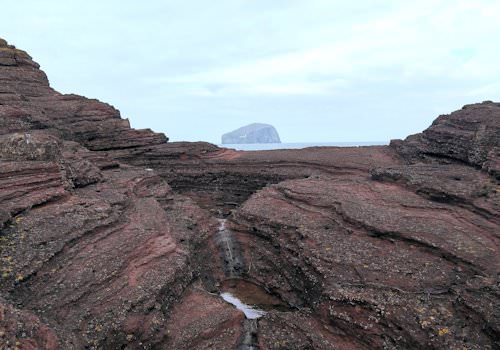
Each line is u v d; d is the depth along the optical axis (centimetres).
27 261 1791
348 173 4100
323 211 2844
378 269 2117
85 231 2144
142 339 1770
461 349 1492
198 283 2458
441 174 2956
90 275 1902
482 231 2197
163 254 2305
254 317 2278
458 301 1688
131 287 1958
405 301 1808
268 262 2789
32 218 2091
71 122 4644
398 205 2666
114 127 4941
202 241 2964
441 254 2105
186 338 1880
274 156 4894
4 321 1381
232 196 4528
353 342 1795
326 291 2025
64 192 2422
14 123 3616
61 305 1706
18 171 2283
